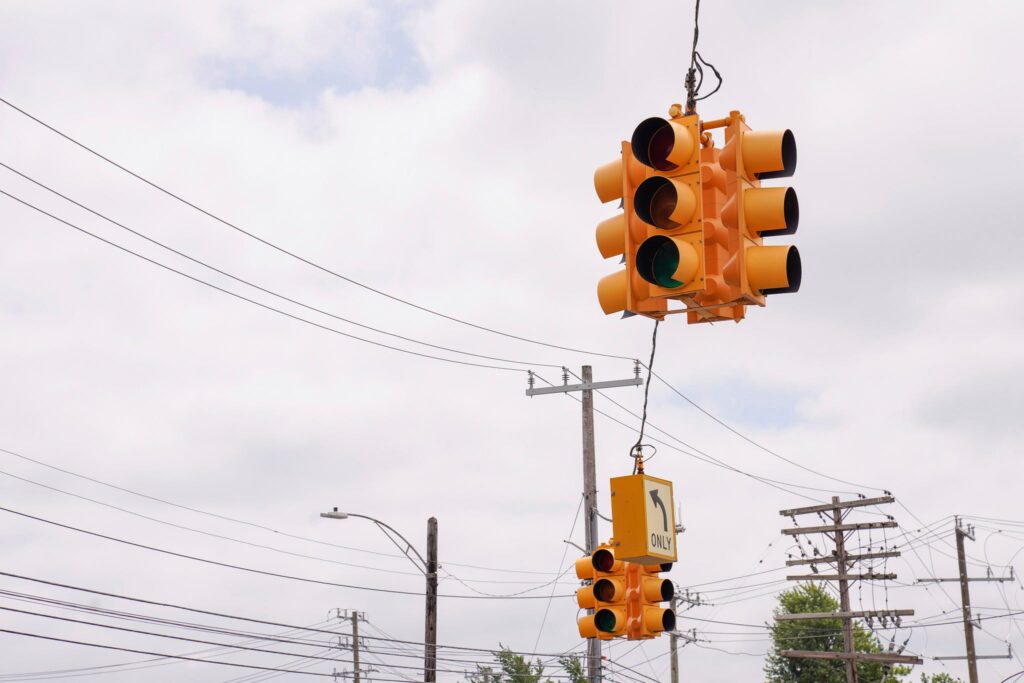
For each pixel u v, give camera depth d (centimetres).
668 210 866
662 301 885
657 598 1655
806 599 7438
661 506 1265
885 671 7012
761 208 827
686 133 855
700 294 851
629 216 885
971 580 5238
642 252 866
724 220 837
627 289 878
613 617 1669
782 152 831
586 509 3319
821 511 4875
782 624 7400
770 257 823
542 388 3406
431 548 3603
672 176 867
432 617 3562
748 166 840
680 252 835
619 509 1252
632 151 884
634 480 1252
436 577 3588
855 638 7238
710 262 854
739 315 886
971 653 5169
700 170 858
